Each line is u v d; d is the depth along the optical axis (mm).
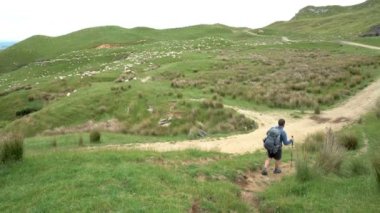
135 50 83250
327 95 34938
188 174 13516
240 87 40188
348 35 111812
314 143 19844
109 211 9625
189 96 37219
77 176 12312
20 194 11484
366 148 19344
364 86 38656
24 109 45781
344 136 19891
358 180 13211
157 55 70875
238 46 82688
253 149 21891
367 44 79812
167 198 10586
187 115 31453
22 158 14680
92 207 9844
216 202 11102
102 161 14180
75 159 14383
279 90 37625
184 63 56312
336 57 59219
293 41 91875
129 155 15023
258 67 51906
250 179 14453
